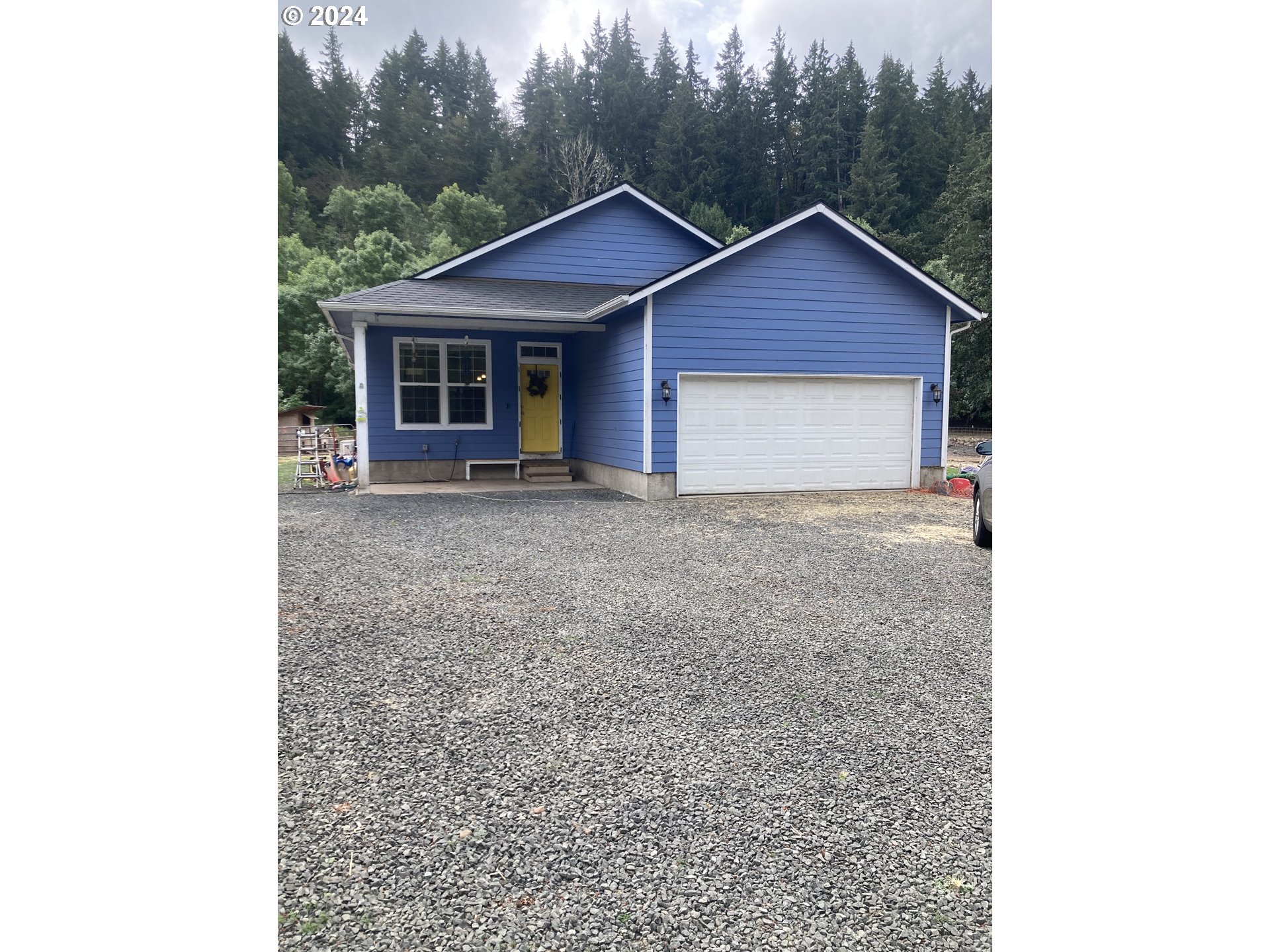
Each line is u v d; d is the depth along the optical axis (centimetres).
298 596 509
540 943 180
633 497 1089
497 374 1344
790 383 1107
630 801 245
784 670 371
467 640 414
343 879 202
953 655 395
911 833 228
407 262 2947
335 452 1293
